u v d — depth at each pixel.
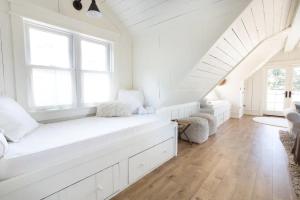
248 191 1.67
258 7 1.79
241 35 2.26
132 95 2.54
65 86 2.07
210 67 2.58
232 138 3.44
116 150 1.56
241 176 1.96
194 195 1.61
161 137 2.17
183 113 3.73
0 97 1.38
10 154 1.00
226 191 1.67
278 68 5.79
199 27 1.94
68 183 1.22
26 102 1.71
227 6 1.69
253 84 6.28
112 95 2.55
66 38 2.05
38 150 1.08
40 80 1.85
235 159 2.42
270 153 2.64
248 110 6.41
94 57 2.36
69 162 1.21
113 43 2.48
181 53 2.15
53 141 1.26
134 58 2.74
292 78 5.53
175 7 1.94
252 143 3.13
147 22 2.32
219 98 6.03
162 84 2.45
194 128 3.10
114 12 2.40
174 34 2.18
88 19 2.15
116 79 2.56
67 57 2.07
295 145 2.46
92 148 1.37
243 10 1.64
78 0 2.00
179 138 3.36
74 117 2.13
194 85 2.92
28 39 1.75
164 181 1.85
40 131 1.53
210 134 3.63
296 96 5.51
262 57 4.70
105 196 1.50
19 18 1.61
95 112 2.37
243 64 4.98
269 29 2.73
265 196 1.60
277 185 1.77
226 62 2.87
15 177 0.96
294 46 4.88
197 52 2.01
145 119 2.11
